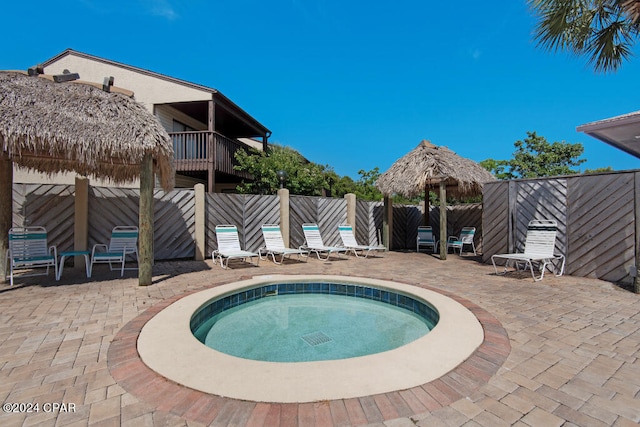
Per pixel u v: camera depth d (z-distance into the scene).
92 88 5.57
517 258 6.23
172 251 8.33
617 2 5.33
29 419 1.93
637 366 2.66
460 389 2.26
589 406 2.10
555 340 3.18
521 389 2.29
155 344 2.96
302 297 5.87
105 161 6.42
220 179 15.16
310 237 9.52
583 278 6.29
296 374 2.41
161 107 12.52
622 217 5.88
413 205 12.87
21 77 5.18
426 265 8.05
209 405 2.05
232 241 8.12
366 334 4.07
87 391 2.24
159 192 8.17
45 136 4.70
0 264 5.86
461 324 3.52
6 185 6.02
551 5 5.66
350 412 1.99
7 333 3.31
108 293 4.96
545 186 7.07
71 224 7.39
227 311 4.95
